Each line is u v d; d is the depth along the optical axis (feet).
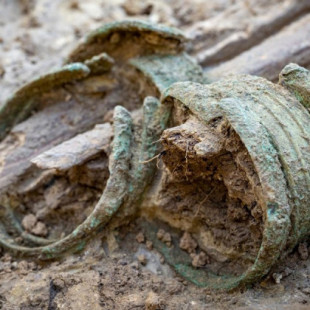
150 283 0.95
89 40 1.10
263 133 0.88
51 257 0.99
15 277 0.98
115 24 1.07
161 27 1.07
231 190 0.91
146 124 0.99
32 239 1.02
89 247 0.98
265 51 1.15
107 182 0.97
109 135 1.01
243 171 0.90
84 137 1.02
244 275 0.91
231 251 0.95
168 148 0.92
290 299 0.90
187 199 0.97
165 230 0.99
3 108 1.09
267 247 0.87
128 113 1.00
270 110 0.91
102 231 0.98
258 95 0.93
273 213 0.86
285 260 0.93
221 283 0.94
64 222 1.04
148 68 1.07
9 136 1.09
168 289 0.94
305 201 0.89
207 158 0.90
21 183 1.05
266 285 0.92
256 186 0.87
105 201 0.97
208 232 0.97
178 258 0.98
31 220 1.04
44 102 1.10
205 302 0.93
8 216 1.04
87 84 1.09
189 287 0.95
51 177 1.04
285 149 0.89
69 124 1.08
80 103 1.09
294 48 1.13
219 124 0.90
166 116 0.98
